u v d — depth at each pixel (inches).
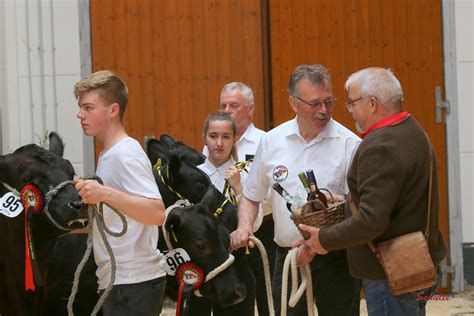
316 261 201.9
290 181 207.6
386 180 167.5
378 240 175.0
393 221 173.2
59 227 166.1
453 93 388.5
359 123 180.7
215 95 391.9
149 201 169.8
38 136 360.8
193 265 188.2
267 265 206.4
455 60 388.5
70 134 385.4
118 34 388.2
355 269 180.1
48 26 383.2
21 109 381.4
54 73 384.2
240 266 216.5
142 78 390.3
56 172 170.1
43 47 383.2
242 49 391.5
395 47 389.1
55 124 384.5
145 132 391.5
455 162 389.4
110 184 173.9
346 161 207.0
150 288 178.1
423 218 173.6
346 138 208.4
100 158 176.6
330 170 206.2
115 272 168.6
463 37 388.8
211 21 390.3
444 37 388.5
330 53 390.3
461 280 390.9
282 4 389.4
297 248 192.4
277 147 211.0
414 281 168.1
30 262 168.9
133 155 172.7
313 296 205.6
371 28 389.1
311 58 390.3
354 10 389.1
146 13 389.1
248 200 219.1
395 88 175.9
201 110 391.5
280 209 208.5
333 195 200.5
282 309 191.9
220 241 190.1
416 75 389.1
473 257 391.9
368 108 176.1
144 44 389.1
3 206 169.5
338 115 390.0
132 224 176.2
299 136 208.4
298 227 184.2
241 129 275.3
